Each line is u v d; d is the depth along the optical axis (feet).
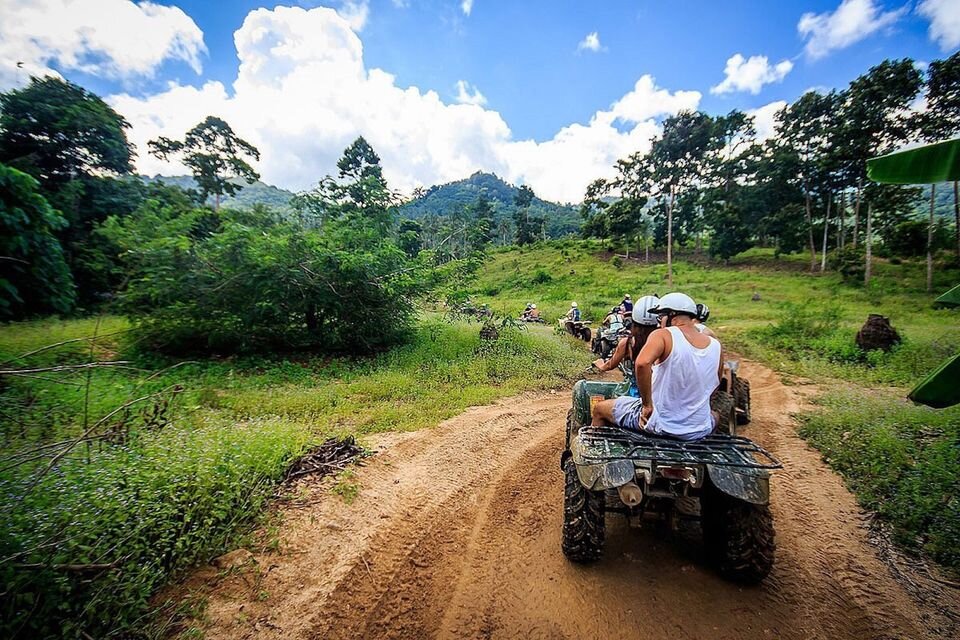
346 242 34.63
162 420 15.98
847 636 9.08
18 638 7.84
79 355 26.07
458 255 43.06
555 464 17.04
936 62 80.48
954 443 17.06
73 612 8.44
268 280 30.37
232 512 11.96
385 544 11.68
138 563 9.75
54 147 56.90
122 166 63.05
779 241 162.71
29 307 32.01
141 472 11.79
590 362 35.58
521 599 10.09
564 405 24.50
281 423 17.66
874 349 37.14
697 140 147.33
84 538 9.30
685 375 10.35
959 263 118.01
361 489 14.11
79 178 59.21
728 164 189.98
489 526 12.85
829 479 15.89
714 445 10.39
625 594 10.16
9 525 8.67
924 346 36.47
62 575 8.36
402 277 34.14
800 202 163.02
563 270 176.96
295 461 14.97
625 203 194.59
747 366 36.11
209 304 30.30
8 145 56.34
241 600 9.52
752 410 24.29
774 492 14.96
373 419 20.30
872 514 13.48
